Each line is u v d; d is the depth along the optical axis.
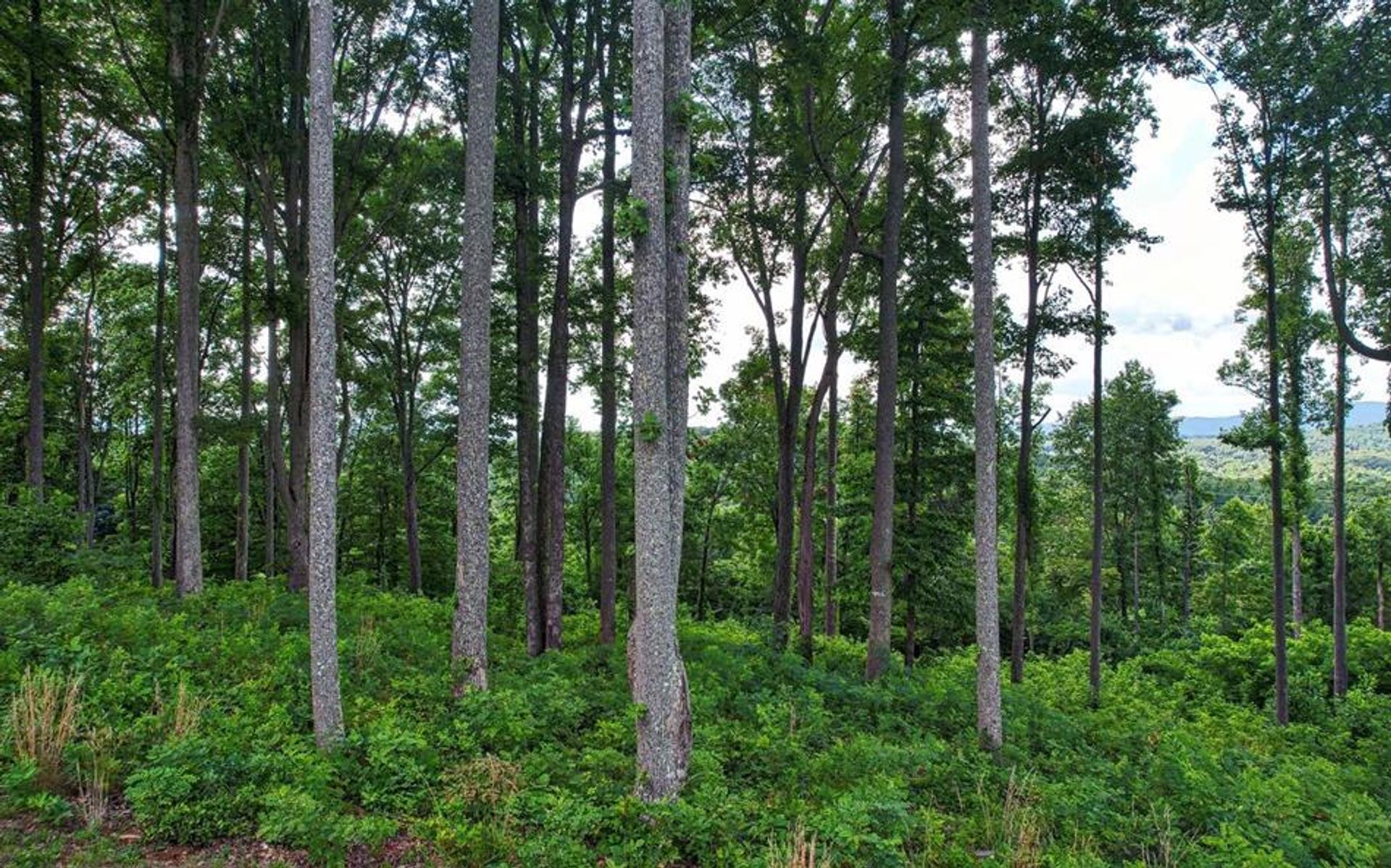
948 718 10.94
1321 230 15.45
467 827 5.57
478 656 8.99
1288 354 16.14
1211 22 12.94
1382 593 31.69
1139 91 13.77
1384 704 16.48
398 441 28.23
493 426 21.61
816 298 18.12
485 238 9.30
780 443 15.34
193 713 6.58
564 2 13.35
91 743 5.99
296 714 7.41
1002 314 15.75
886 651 12.70
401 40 14.89
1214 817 7.78
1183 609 37.78
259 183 15.73
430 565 30.56
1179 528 38.06
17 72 14.64
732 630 20.36
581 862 5.21
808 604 16.20
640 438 6.72
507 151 12.79
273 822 5.18
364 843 5.26
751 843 5.89
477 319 9.23
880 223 15.85
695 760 7.26
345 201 15.53
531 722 7.81
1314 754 13.54
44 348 21.98
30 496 15.62
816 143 13.50
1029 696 14.07
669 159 7.64
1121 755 10.39
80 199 18.73
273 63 14.44
